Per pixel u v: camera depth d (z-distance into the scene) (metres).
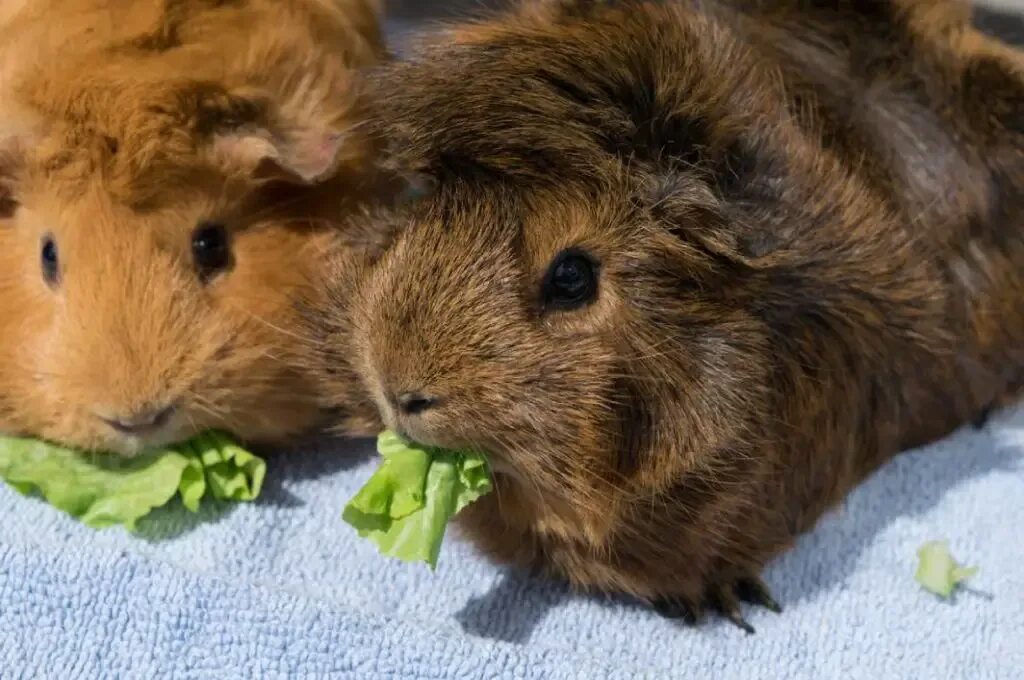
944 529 0.61
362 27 0.64
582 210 0.53
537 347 0.53
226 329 0.58
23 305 0.58
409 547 0.55
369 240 0.55
